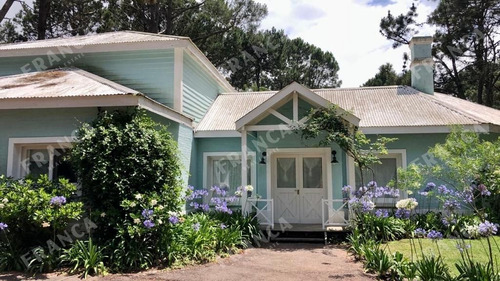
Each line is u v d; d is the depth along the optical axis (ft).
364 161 29.66
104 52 35.45
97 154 23.41
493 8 69.26
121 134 23.95
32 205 21.40
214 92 47.11
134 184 24.12
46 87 27.99
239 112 42.04
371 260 21.35
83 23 68.95
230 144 37.78
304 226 33.68
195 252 23.39
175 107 33.96
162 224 22.75
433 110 37.17
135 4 69.21
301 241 31.09
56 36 69.92
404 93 43.24
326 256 25.68
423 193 26.03
